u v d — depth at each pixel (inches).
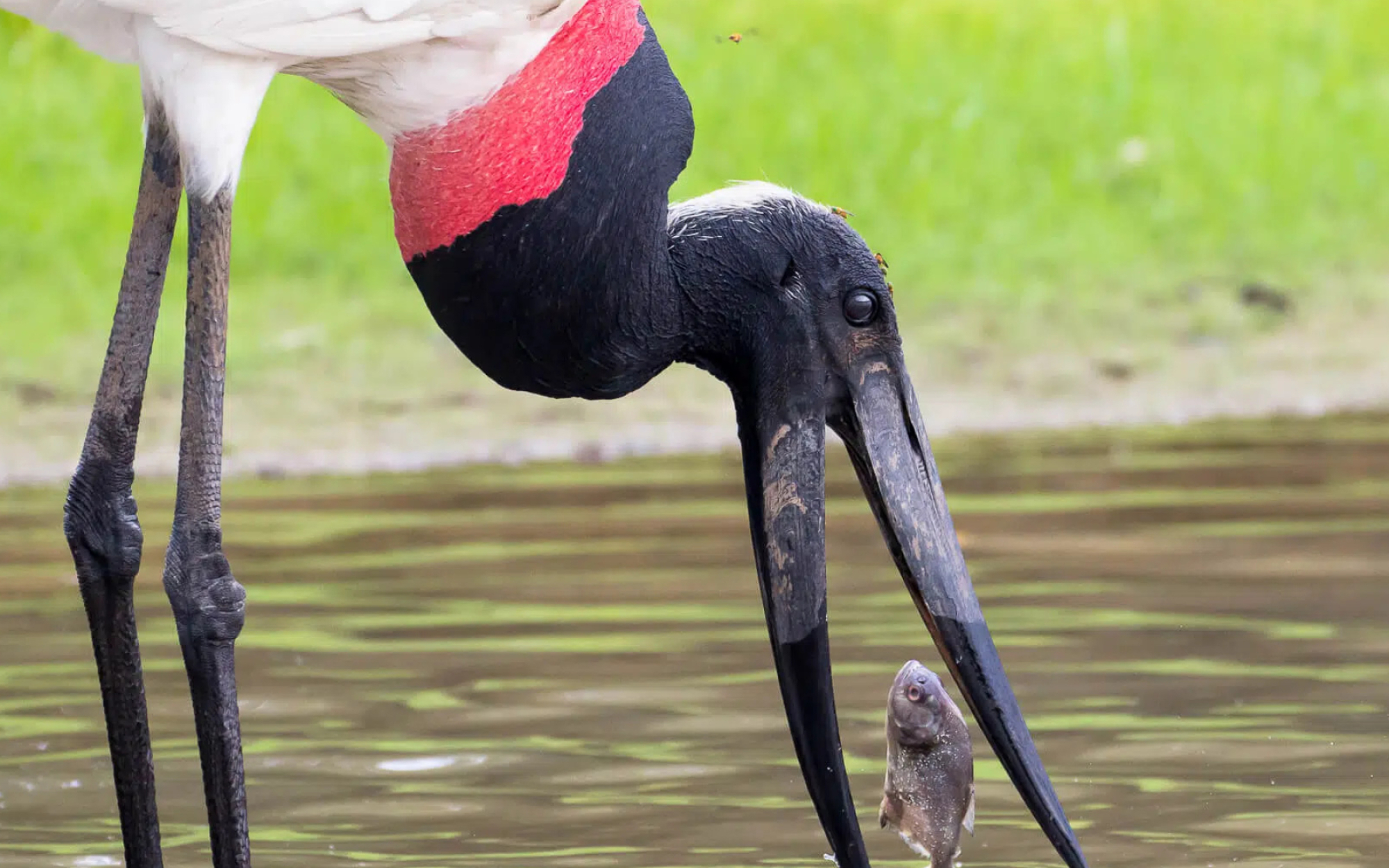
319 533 479.2
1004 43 953.5
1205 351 689.6
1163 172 853.8
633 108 254.1
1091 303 730.8
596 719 342.3
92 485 252.5
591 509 502.3
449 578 436.1
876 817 299.6
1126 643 378.0
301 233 759.7
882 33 948.0
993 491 514.0
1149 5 1007.6
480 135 251.9
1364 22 997.8
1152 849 278.4
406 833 289.7
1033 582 422.3
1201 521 474.9
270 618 404.5
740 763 319.9
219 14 242.4
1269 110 909.8
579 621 401.7
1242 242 802.8
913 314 721.6
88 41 263.6
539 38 250.5
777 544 255.3
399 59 250.2
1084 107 900.0
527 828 291.1
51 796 309.3
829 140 850.1
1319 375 666.8
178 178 253.3
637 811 298.0
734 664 374.3
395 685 361.7
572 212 253.1
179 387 609.6
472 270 256.5
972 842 286.0
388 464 563.2
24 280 712.4
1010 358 680.4
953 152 855.7
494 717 343.6
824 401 256.8
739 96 872.3
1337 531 463.2
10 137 798.5
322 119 829.2
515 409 611.8
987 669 249.6
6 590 430.9
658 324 257.0
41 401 601.0
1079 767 312.7
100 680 254.8
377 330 677.9
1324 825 286.8
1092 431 602.2
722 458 567.2
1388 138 891.4
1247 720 333.1
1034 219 814.5
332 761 321.4
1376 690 348.8
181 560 245.9
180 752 335.3
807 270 255.4
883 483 253.4
